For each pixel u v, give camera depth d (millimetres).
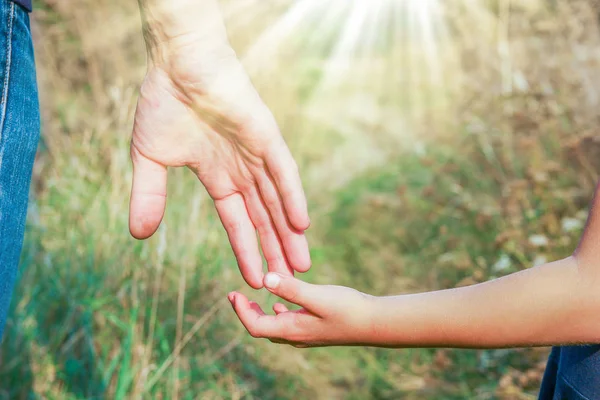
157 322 2240
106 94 3516
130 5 3979
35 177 2900
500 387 2318
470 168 3432
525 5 3602
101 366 2078
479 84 3688
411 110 4852
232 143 1226
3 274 1004
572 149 2842
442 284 2957
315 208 3766
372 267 3223
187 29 1175
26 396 2016
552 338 911
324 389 2482
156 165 1260
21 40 1050
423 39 4641
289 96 4301
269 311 2580
